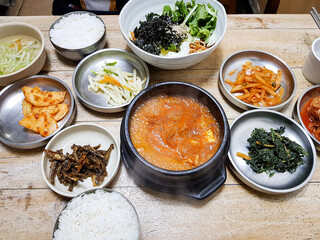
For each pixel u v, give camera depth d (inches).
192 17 16.7
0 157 13.6
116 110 14.4
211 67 16.7
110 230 10.7
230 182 13.0
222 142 11.2
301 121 13.7
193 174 10.5
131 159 11.3
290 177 12.8
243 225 12.0
